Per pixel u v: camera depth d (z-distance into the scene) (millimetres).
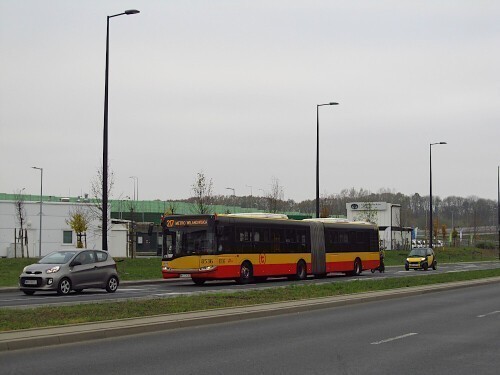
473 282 33688
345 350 12508
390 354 12070
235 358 11531
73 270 25344
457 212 163375
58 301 21719
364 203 87500
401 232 97688
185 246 31688
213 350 12375
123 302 19844
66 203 64375
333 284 29000
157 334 14508
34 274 24688
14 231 57344
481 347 12969
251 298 21984
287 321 17312
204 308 18703
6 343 11992
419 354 12086
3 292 26875
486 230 150500
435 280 34406
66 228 64062
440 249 91250
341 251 41125
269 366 10789
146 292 26891
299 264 37094
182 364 10891
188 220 31938
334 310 20500
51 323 14594
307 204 123000
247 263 33312
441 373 10312
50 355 11586
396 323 16984
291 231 36656
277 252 35344
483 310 20625
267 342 13469
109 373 10062
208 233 31469
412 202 160500
